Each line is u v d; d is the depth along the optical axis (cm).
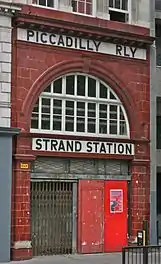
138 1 2089
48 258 1812
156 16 2248
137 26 2058
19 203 1800
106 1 2008
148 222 2033
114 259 1797
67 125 1934
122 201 2016
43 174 1870
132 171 2038
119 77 2017
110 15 2048
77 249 1916
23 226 1802
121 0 2077
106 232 1969
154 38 2084
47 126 1894
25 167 1817
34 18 1833
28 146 1827
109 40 1995
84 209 1936
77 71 1941
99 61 1977
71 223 1919
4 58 1791
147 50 2094
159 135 2414
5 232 1747
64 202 1914
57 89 1922
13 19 1814
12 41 1816
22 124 1819
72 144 1919
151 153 2078
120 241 1991
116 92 2027
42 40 1867
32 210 1853
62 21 1880
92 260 1772
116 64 2016
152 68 2100
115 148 2003
